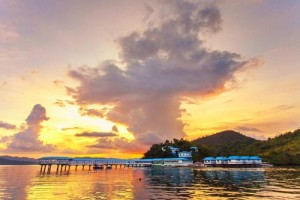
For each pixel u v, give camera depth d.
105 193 48.03
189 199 40.25
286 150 184.38
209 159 175.88
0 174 115.31
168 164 188.75
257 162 159.38
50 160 133.00
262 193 45.41
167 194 45.81
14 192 50.47
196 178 81.44
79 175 104.88
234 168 149.38
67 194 47.16
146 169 157.75
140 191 50.44
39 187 59.03
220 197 41.78
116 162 178.12
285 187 53.34
